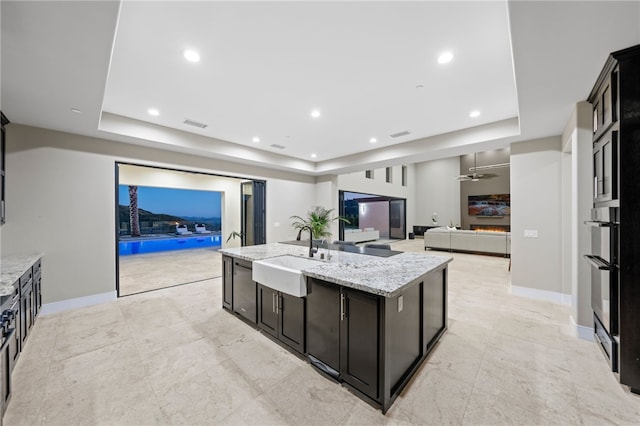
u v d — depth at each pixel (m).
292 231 6.86
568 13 1.46
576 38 1.67
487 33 2.03
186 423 1.59
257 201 6.25
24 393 1.84
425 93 3.04
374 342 1.73
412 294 2.07
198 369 2.14
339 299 1.97
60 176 3.48
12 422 1.59
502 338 2.63
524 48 1.79
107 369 2.13
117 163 4.04
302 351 2.29
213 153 4.85
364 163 5.86
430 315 2.40
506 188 10.41
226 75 2.64
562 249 3.62
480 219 10.99
